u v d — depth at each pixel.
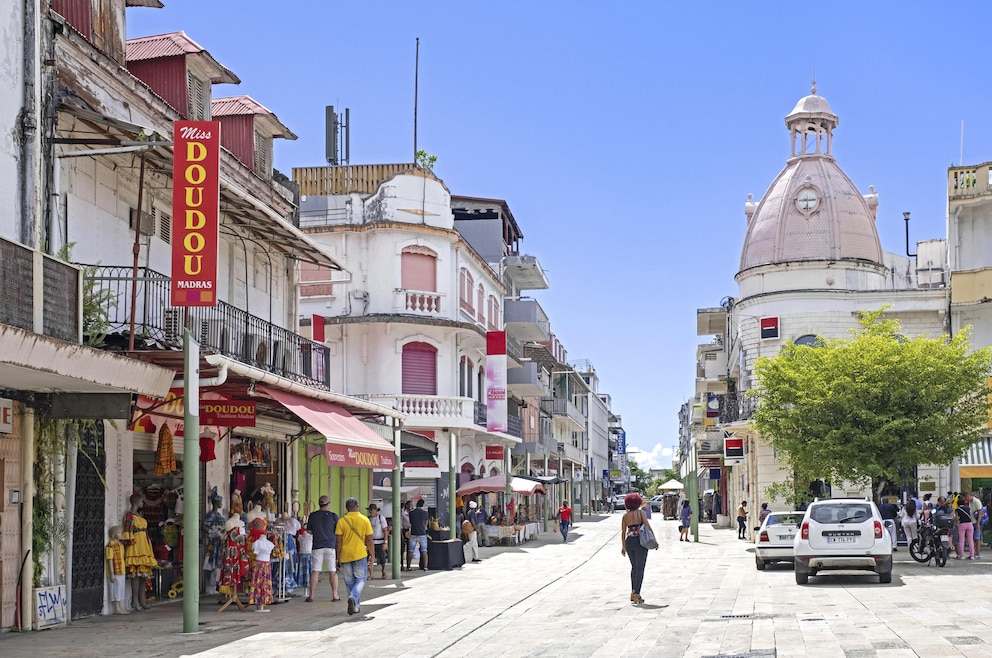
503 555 34.94
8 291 12.25
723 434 56.59
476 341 45.28
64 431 15.41
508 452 45.69
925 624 13.36
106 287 17.17
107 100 17.27
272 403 19.69
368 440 18.94
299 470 27.17
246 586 18.22
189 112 20.92
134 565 17.20
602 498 121.38
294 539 19.89
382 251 41.09
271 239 22.47
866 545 20.14
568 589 21.05
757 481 44.47
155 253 19.27
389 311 40.84
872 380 29.97
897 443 29.39
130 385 14.27
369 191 43.34
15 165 14.93
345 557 16.67
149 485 19.25
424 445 29.56
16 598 14.57
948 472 39.03
